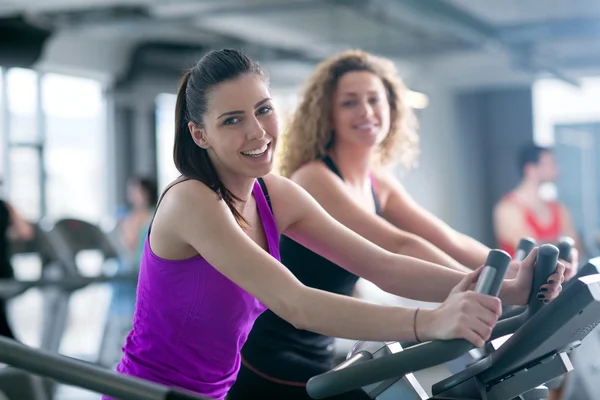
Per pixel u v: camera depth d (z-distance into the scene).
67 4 9.28
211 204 1.62
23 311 9.89
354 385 1.45
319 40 12.24
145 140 11.74
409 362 1.41
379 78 2.45
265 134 1.64
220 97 1.61
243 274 1.58
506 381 1.60
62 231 6.19
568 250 1.87
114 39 11.42
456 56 14.59
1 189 5.86
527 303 1.74
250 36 11.85
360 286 7.73
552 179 5.25
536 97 15.66
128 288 6.66
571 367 1.57
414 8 8.97
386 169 2.72
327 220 1.94
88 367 1.38
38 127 10.63
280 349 2.31
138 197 7.43
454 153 15.12
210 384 1.85
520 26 11.40
